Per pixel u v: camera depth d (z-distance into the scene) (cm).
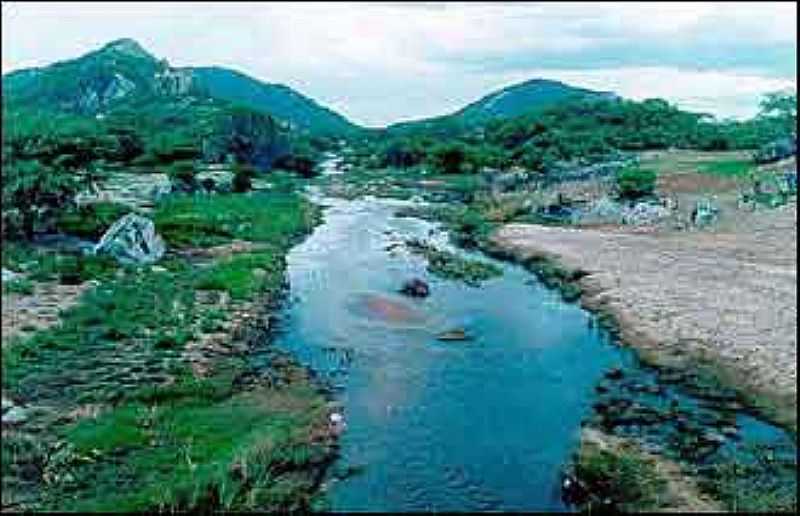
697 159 16025
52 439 4022
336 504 3684
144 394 4622
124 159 15375
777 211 10562
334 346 5822
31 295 6419
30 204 8075
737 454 4072
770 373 4950
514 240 9775
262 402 4691
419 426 4491
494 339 6025
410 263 8800
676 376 5162
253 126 18788
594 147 19238
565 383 5128
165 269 7650
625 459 4003
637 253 8638
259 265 8038
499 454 4175
